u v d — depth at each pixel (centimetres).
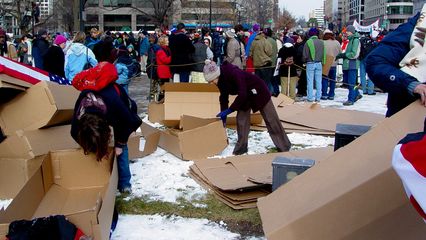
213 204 483
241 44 1227
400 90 306
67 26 4628
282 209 309
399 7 8181
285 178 446
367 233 252
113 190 420
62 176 455
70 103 554
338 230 264
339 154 319
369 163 283
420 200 174
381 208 254
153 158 638
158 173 573
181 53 1034
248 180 508
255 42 1123
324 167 319
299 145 723
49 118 512
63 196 439
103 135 433
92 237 331
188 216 455
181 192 516
